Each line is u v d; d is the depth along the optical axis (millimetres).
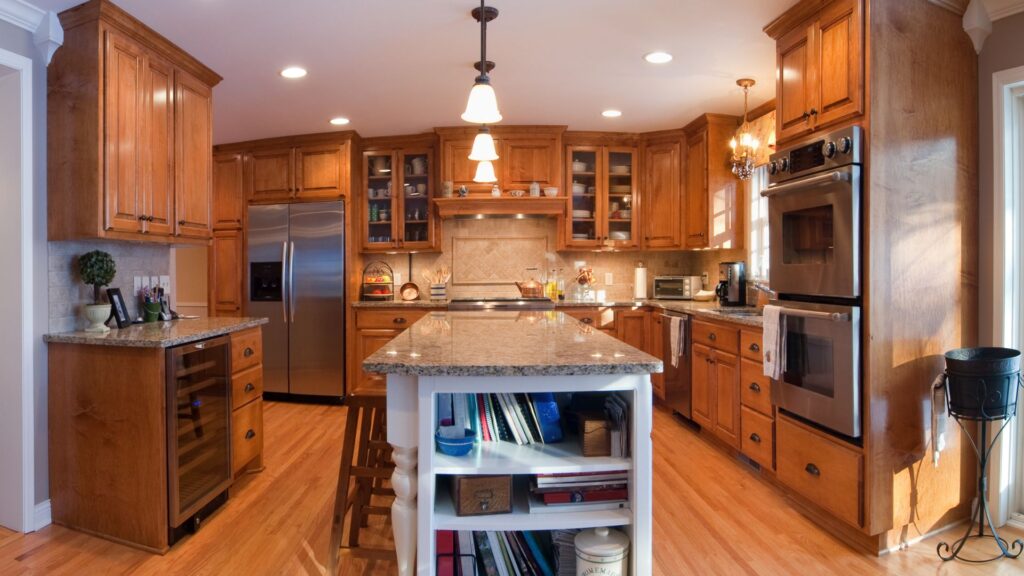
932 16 2385
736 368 3316
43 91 2564
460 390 1552
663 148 4957
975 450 2326
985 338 2477
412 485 1615
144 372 2369
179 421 2439
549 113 4402
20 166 2482
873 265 2254
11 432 2488
